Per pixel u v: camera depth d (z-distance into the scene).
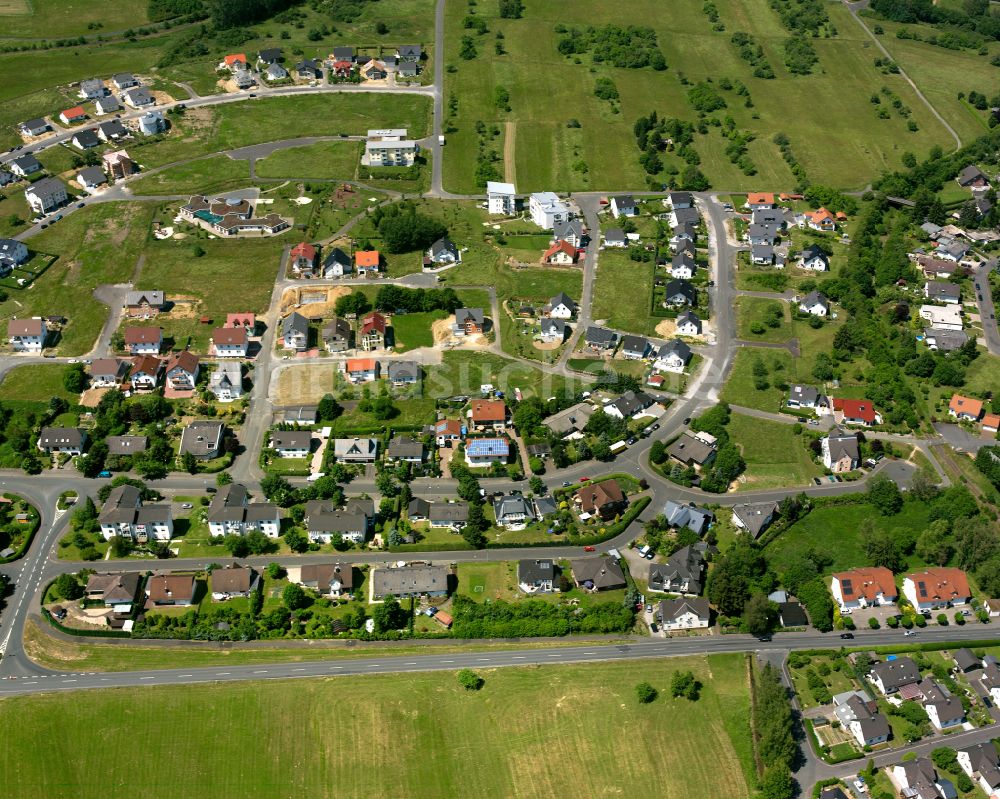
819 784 170.62
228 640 193.38
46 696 181.88
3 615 196.75
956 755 175.25
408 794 169.75
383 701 182.88
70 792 168.75
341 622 195.38
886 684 186.38
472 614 198.62
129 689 183.50
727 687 187.50
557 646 195.25
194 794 168.88
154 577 199.88
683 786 171.50
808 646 196.88
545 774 173.00
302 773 172.12
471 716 181.25
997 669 189.12
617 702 184.12
